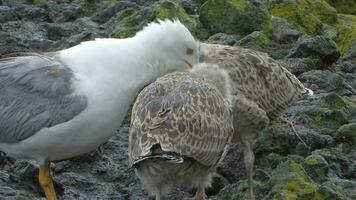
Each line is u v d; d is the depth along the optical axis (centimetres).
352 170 1628
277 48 2172
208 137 1386
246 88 1597
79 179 1614
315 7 2458
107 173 1661
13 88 1494
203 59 1591
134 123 1388
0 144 1513
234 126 1552
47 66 1494
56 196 1574
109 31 2262
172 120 1359
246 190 1545
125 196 1600
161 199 1393
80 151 1498
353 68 2144
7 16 2350
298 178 1480
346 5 2691
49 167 1513
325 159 1625
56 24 2305
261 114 1559
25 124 1473
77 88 1457
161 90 1408
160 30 1509
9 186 1573
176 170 1362
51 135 1465
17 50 2105
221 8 2234
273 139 1677
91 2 2517
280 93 1658
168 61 1513
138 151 1350
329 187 1475
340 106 1831
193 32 2214
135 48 1489
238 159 1631
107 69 1466
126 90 1475
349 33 2298
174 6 2253
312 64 2078
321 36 2125
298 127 1739
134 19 2238
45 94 1471
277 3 2383
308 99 1864
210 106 1405
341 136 1712
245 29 2230
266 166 1633
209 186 1505
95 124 1462
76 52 1495
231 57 1609
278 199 1449
